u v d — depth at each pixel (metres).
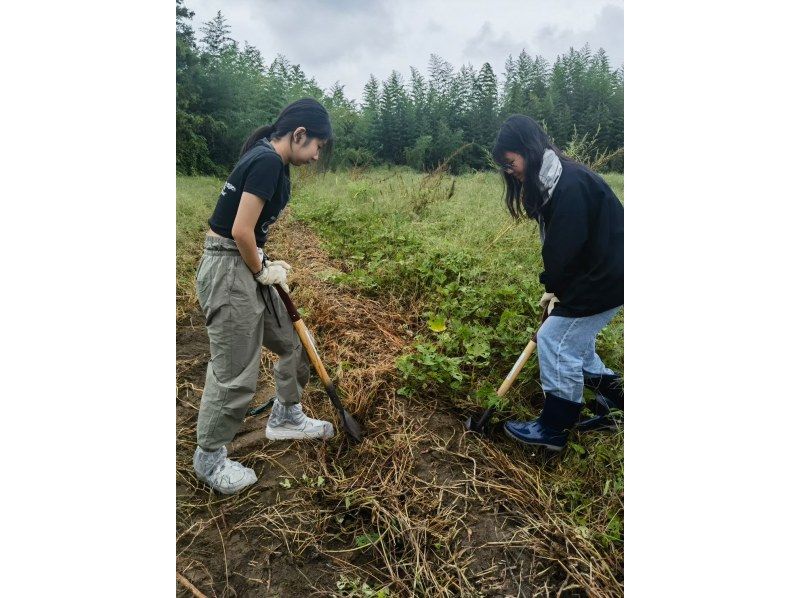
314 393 2.74
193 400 2.72
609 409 2.41
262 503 2.08
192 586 1.74
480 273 3.96
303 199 7.80
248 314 1.90
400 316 3.62
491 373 2.78
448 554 1.83
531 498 2.03
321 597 1.73
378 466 2.22
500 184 6.45
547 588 1.72
